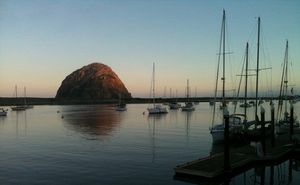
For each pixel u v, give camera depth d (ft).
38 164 98.89
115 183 78.74
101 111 422.00
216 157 95.45
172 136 160.76
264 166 97.19
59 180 81.56
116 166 95.40
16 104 629.10
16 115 356.18
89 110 451.94
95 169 92.02
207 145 131.75
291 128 129.39
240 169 90.68
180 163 98.99
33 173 88.38
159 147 127.44
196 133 172.86
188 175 82.74
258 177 87.35
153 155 111.24
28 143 142.61
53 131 190.19
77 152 118.21
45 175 86.17
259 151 98.37
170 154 112.98
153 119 276.41
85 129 198.59
